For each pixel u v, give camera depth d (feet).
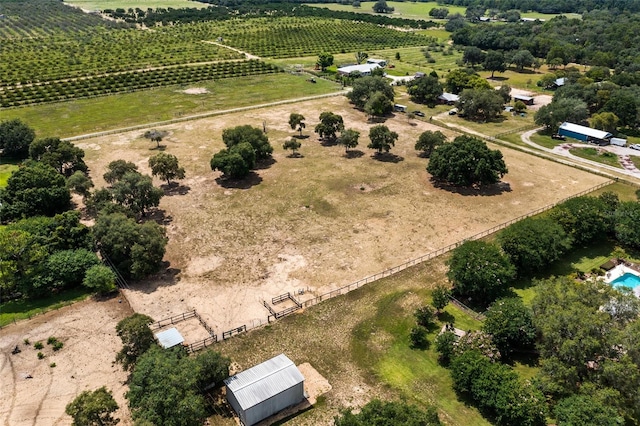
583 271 253.44
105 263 248.73
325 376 185.47
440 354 195.31
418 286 238.68
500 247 256.32
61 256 235.20
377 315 218.38
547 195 333.01
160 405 151.53
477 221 298.56
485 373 169.48
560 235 251.19
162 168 329.72
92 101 517.96
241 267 253.44
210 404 171.94
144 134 433.07
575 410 153.99
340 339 204.23
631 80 540.52
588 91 493.77
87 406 149.69
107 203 281.54
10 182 296.71
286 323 213.25
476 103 483.92
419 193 334.65
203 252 266.36
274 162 383.65
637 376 160.25
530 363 192.44
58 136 422.41
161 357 166.61
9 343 199.93
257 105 522.88
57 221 255.09
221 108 509.76
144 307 221.87
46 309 220.64
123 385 179.73
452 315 219.61
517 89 604.90
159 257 244.83
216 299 228.84
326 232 286.05
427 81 545.44
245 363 190.29
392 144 398.01
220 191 335.26
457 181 332.60
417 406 169.89
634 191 338.95
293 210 310.86
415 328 201.77
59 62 651.66
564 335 177.68
